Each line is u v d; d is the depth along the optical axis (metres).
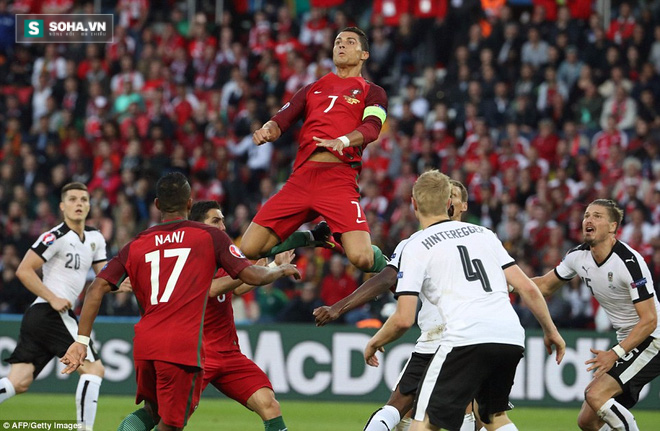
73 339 30.83
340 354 45.44
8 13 71.31
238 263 22.72
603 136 60.78
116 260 23.11
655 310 26.91
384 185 59.16
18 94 69.06
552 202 56.03
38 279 30.28
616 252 27.30
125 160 60.88
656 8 70.81
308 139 25.81
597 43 66.88
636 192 55.56
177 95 67.38
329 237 27.45
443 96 64.69
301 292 50.41
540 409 44.31
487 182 56.72
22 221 57.69
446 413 21.64
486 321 21.77
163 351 22.41
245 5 76.56
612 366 27.23
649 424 39.62
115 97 66.75
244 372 26.45
